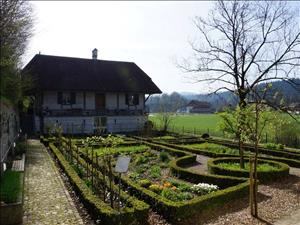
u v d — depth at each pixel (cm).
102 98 3825
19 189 1076
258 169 1486
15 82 2111
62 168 1505
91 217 920
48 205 1020
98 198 965
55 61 3759
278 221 941
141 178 1375
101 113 3688
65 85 3506
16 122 2645
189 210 933
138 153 2058
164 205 934
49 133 2819
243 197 1148
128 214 842
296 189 1291
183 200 1053
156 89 4138
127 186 1142
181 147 2352
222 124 1528
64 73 3656
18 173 1375
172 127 4381
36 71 3512
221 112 1563
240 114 1217
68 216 927
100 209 861
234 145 2523
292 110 1609
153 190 1127
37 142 2689
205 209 986
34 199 1079
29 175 1427
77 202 1053
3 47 1505
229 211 1018
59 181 1323
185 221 916
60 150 1966
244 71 1783
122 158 903
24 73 3039
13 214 859
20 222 868
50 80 3481
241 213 1001
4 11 1538
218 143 2712
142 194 1043
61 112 3462
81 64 3903
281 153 2186
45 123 3359
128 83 3978
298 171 1681
